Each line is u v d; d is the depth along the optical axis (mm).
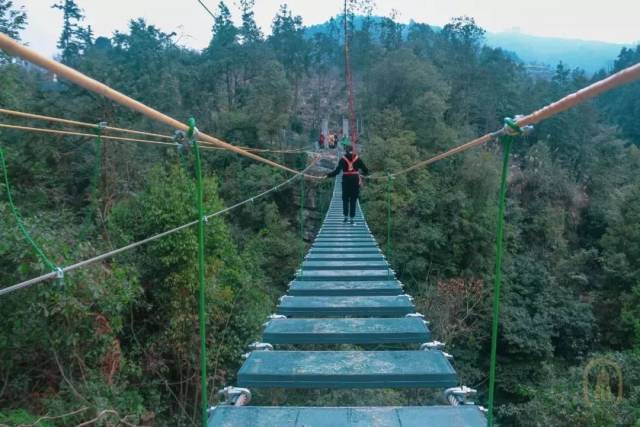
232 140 21953
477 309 15039
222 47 37312
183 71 31547
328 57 52000
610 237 18062
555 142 30109
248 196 18734
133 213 8695
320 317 4188
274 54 39188
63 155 10023
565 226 22531
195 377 8414
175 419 8258
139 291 6973
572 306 15992
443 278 16734
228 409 2348
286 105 23938
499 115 34375
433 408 2359
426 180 18844
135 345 8047
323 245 7406
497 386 14109
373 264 5859
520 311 15320
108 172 9734
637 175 24562
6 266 4980
